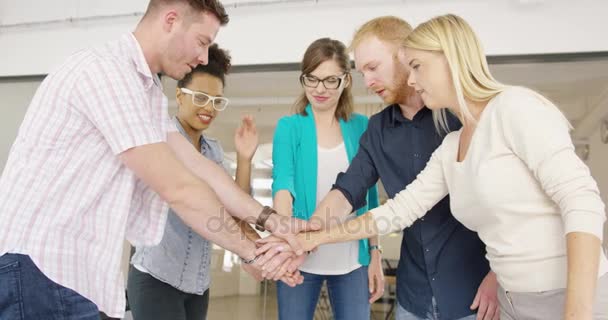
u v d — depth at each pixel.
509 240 1.07
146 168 1.08
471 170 1.12
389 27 1.51
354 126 1.85
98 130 1.08
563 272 0.98
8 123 4.17
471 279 1.42
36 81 4.13
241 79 3.87
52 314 0.99
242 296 4.11
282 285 1.68
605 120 3.60
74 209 1.05
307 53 1.74
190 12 1.22
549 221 1.01
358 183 1.58
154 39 1.22
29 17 4.02
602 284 0.93
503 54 3.18
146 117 1.11
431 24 1.19
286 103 4.19
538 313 1.02
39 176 1.03
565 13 3.13
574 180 0.90
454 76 1.12
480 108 1.17
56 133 1.05
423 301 1.47
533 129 0.98
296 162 1.78
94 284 1.08
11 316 0.96
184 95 1.88
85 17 3.90
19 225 1.00
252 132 2.02
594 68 3.33
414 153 1.52
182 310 1.80
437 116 1.46
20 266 0.97
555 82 3.53
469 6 3.24
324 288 3.32
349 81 1.81
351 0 3.43
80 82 1.06
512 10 3.18
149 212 1.30
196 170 1.61
